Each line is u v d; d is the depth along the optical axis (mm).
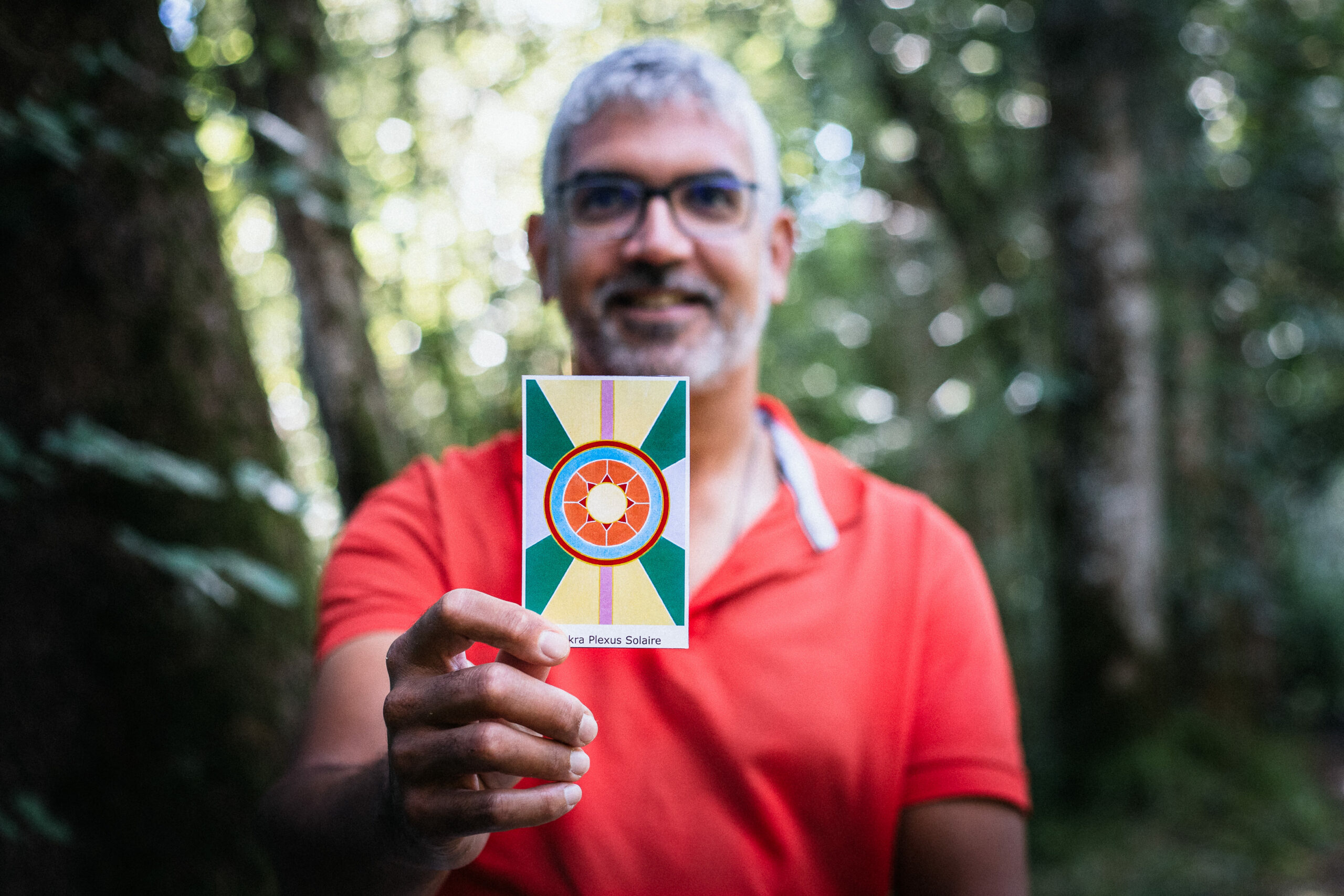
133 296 2041
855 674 1286
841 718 1256
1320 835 5125
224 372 2184
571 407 1061
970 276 7211
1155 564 5613
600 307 1372
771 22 6699
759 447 1505
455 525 1332
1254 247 6754
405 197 5223
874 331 12039
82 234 1977
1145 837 5062
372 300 5109
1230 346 7559
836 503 1422
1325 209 6824
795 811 1232
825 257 10391
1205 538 7164
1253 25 6359
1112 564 5496
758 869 1202
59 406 1949
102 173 1997
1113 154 5434
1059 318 5629
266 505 2205
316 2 3291
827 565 1343
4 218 1883
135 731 1953
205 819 1978
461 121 5516
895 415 10695
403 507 1380
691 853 1199
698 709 1230
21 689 1884
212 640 2045
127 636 1961
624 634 1046
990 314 7086
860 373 11977
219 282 2236
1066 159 5504
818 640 1290
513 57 5609
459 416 5133
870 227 10336
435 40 5328
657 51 1406
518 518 1328
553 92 5918
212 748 2008
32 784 1876
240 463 2002
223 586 1764
